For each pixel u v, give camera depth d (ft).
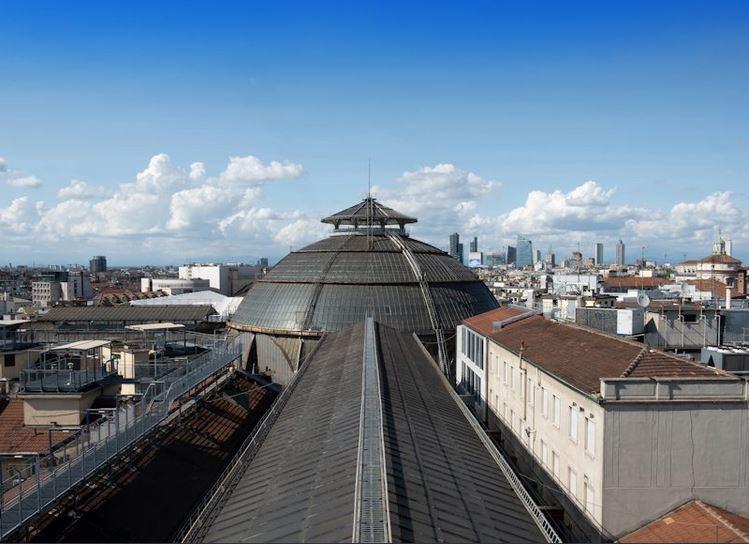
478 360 213.66
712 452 105.60
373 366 137.39
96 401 146.41
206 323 364.38
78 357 192.85
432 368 176.65
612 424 105.19
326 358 184.34
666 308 191.52
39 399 136.05
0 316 381.19
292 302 270.87
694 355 176.55
